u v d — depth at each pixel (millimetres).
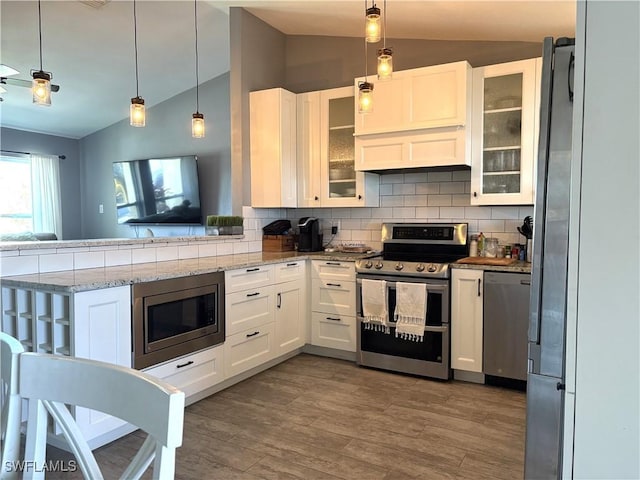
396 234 3926
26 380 959
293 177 4121
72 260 2684
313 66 4406
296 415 2693
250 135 4102
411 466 2150
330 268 3738
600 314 958
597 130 945
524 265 3084
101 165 6922
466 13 3123
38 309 2279
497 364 3121
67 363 921
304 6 3682
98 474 916
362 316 3525
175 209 5918
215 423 2582
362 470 2115
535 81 3154
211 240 3639
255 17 4098
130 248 3004
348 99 3920
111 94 5613
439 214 3852
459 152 3322
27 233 5406
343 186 3969
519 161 3244
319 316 3811
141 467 796
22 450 2096
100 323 2229
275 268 3473
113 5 3732
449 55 3770
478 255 3627
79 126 6652
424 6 3115
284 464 2164
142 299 2436
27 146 6594
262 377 3334
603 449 968
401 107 3512
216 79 5574
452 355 3268
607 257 947
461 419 2645
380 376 3365
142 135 6367
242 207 4047
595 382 969
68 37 4113
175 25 4176
